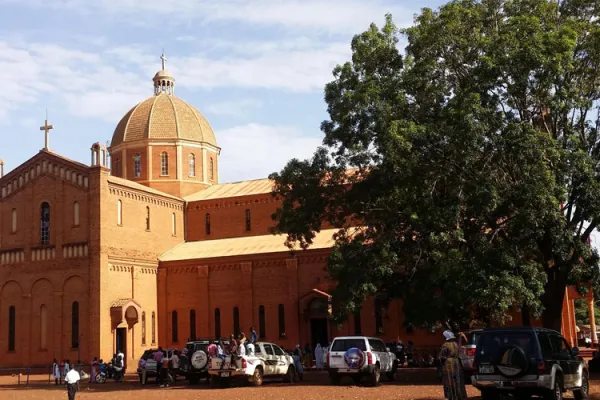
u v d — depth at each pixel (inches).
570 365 756.0
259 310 1855.3
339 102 1192.2
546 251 1150.3
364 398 860.0
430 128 1028.5
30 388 1349.7
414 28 1106.1
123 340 1802.4
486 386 711.7
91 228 1772.9
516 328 725.3
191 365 1222.9
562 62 1010.7
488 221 1080.2
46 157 1887.3
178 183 2271.2
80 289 1772.9
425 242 1115.9
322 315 1760.6
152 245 1993.1
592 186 1009.5
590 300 1984.5
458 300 1010.7
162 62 2539.4
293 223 1280.8
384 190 1135.0
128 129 2317.9
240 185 2299.5
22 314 1839.3
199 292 1942.7
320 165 1257.4
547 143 994.1
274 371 1178.6
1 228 1931.6
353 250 1126.4
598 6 1126.4
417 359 1568.7
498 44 1023.6
